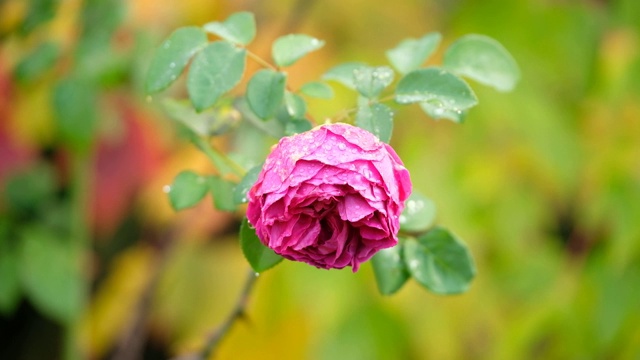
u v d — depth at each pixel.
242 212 0.86
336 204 0.63
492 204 1.01
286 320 0.99
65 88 0.90
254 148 0.88
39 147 1.01
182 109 0.75
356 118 0.67
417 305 1.00
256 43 0.99
